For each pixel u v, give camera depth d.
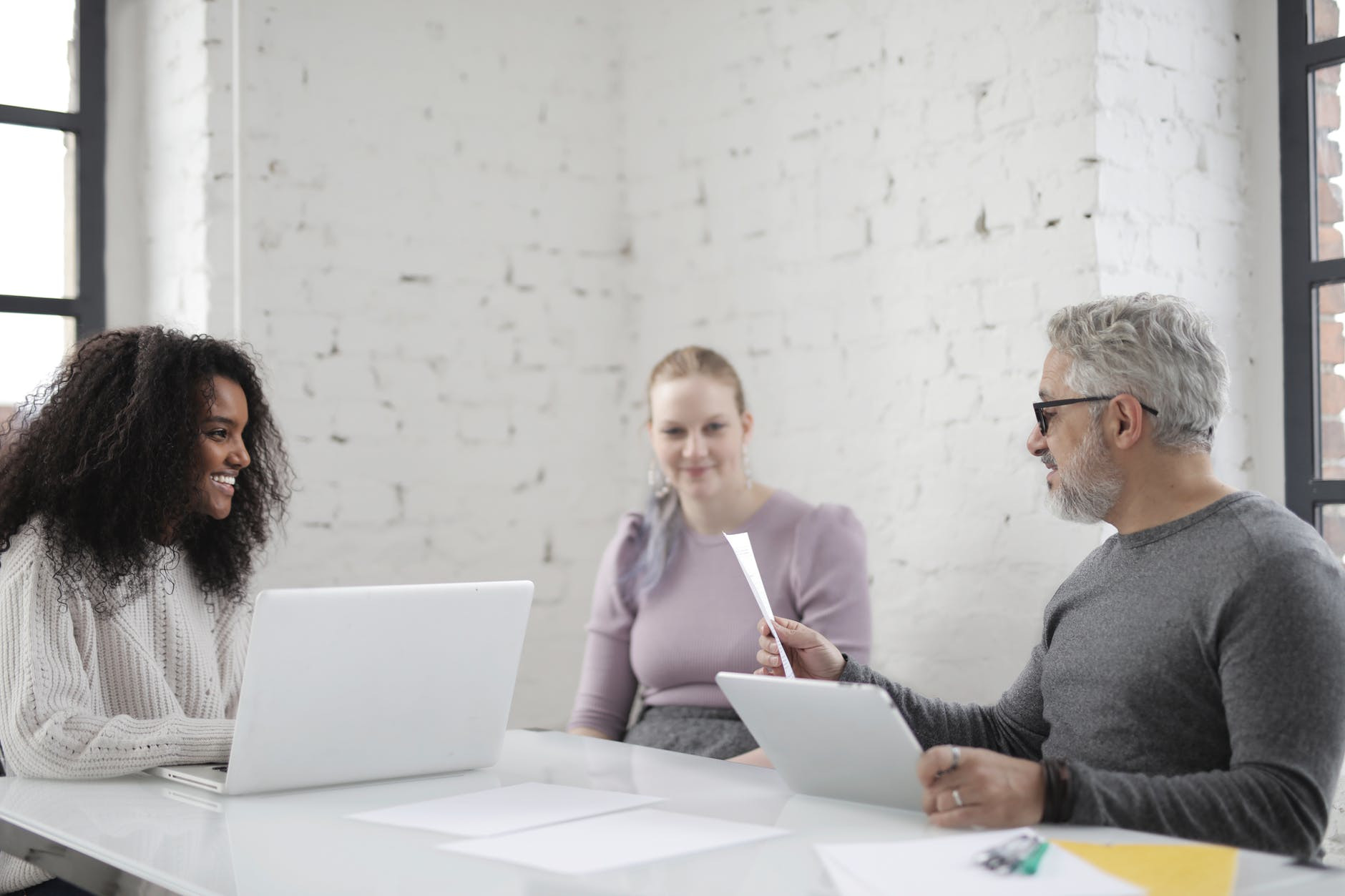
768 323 2.92
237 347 2.17
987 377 2.49
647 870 1.11
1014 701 1.71
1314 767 1.30
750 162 2.96
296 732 1.44
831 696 1.24
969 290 2.52
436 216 3.00
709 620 2.38
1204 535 1.46
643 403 3.21
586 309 3.20
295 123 2.83
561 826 1.28
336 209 2.88
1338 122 2.38
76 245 2.90
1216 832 1.25
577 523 3.17
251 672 1.39
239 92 2.74
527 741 1.83
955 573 2.54
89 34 2.90
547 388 3.15
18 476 1.77
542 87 3.16
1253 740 1.32
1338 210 2.38
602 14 3.22
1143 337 1.53
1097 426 1.54
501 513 3.07
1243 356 2.46
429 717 1.54
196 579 1.99
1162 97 2.39
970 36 2.52
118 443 1.75
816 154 2.82
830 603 2.32
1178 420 1.51
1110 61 2.33
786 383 2.88
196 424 1.85
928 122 2.60
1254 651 1.35
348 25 2.90
